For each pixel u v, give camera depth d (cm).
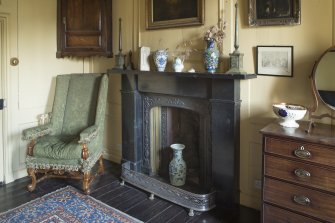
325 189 198
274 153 216
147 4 331
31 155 318
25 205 288
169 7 314
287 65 250
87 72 414
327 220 199
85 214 272
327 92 221
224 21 278
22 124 353
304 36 239
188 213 276
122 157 363
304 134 209
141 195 311
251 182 282
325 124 236
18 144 352
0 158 338
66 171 335
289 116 227
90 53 369
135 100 343
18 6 338
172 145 321
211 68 273
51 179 349
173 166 311
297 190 209
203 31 293
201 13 289
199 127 313
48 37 368
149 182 307
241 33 271
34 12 353
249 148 279
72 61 397
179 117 335
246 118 277
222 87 271
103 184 336
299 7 236
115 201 298
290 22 241
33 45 355
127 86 345
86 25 366
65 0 364
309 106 241
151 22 330
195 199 274
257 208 282
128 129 351
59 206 287
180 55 310
